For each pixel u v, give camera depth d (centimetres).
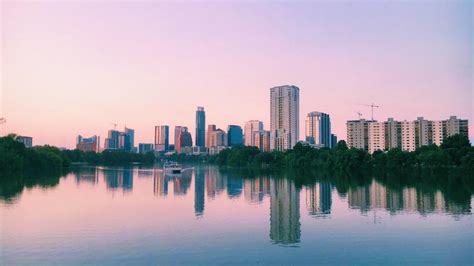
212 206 8912
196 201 9788
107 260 4781
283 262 4756
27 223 6794
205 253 5084
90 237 5838
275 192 11844
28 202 9300
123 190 12400
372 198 10244
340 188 12912
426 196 10569
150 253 5066
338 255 5041
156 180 17100
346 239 5831
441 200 9769
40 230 6256
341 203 9369
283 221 7125
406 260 4862
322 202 9556
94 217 7388
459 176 17700
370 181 15650
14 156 18700
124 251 5144
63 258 4844
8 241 5594
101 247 5322
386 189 12431
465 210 8281
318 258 4909
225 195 11094
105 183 15025
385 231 6350
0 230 6256
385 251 5228
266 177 19012
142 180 17038
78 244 5456
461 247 5434
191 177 19388
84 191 11912
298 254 5075
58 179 16575
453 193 11162
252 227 6594
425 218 7438
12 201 9450
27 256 4916
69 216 7475
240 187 13550
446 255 5072
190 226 6644
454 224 6900
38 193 11144
